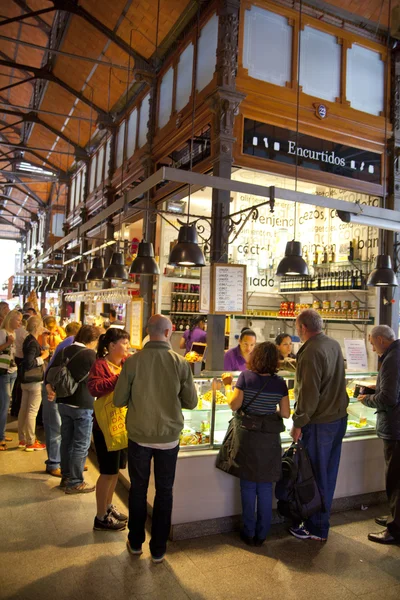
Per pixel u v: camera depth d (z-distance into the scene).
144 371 2.99
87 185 10.84
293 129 5.35
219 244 4.75
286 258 4.19
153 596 2.63
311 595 2.71
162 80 6.68
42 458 4.97
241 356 5.01
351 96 5.80
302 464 3.33
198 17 5.07
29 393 5.19
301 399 3.29
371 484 4.07
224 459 3.35
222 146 4.82
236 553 3.17
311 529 3.42
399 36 6.11
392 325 5.94
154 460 3.02
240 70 4.99
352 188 5.74
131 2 6.08
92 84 8.54
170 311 7.17
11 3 8.14
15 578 2.76
